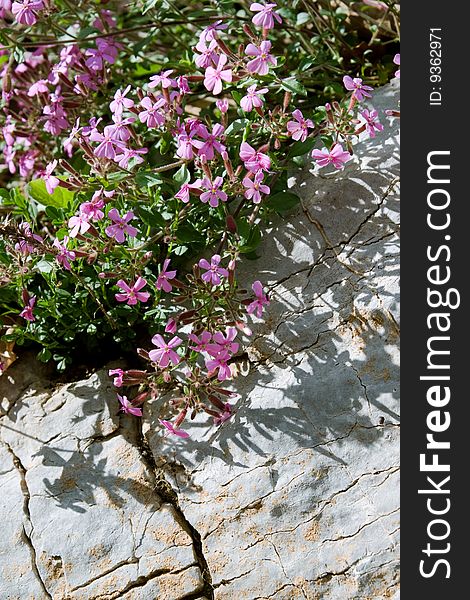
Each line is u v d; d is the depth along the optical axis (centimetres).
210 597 18
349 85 19
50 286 20
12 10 20
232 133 20
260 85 20
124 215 19
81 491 19
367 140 20
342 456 18
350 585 18
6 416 20
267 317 19
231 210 20
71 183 19
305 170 20
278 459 19
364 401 19
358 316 19
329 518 18
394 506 18
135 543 19
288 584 18
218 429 19
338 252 20
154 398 20
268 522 18
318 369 19
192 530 19
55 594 19
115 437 20
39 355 20
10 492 19
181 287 19
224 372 19
